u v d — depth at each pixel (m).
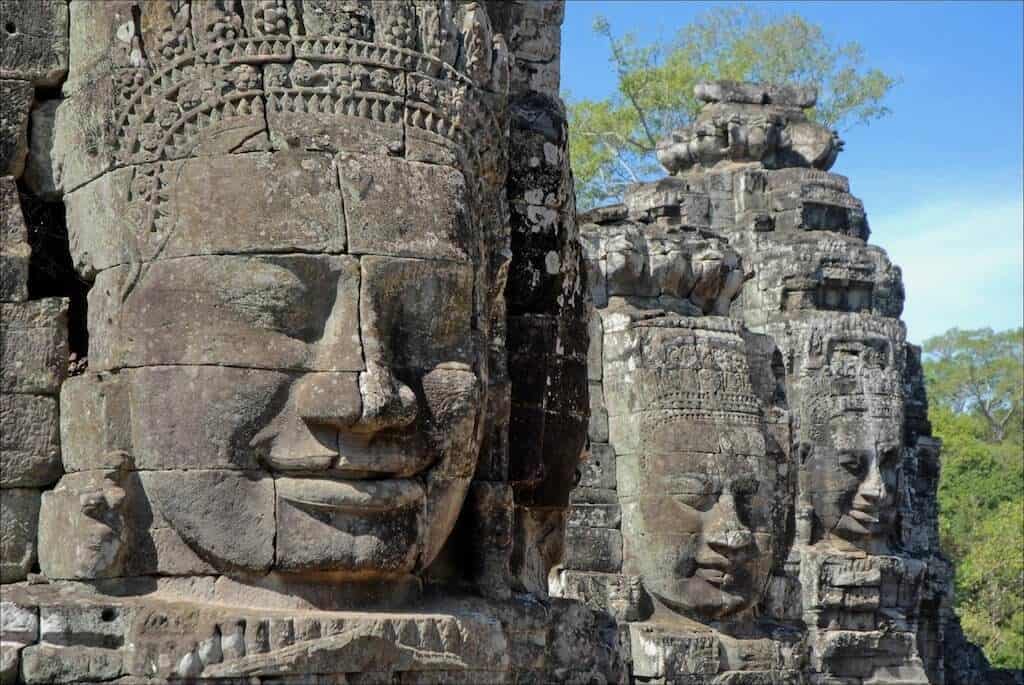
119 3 6.77
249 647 6.18
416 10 6.89
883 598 19.86
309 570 6.43
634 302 16.83
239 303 6.40
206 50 6.58
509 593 7.46
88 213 6.84
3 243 6.75
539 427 8.35
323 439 6.38
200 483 6.38
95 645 6.20
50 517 6.60
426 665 6.57
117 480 6.45
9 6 6.93
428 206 6.71
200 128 6.55
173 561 6.45
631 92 31.52
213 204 6.46
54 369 6.78
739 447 16.16
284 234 6.43
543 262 8.49
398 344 6.64
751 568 16.03
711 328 16.45
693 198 20.83
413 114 6.76
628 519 16.12
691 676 15.59
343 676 6.37
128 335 6.54
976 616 32.78
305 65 6.58
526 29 8.80
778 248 20.48
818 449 19.84
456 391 6.72
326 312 6.50
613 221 17.17
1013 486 40.16
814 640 19.27
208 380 6.39
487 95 7.40
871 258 20.81
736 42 32.94
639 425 16.09
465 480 6.89
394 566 6.55
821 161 21.84
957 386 53.28
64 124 6.96
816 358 19.95
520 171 8.51
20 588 6.45
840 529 19.77
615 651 9.16
